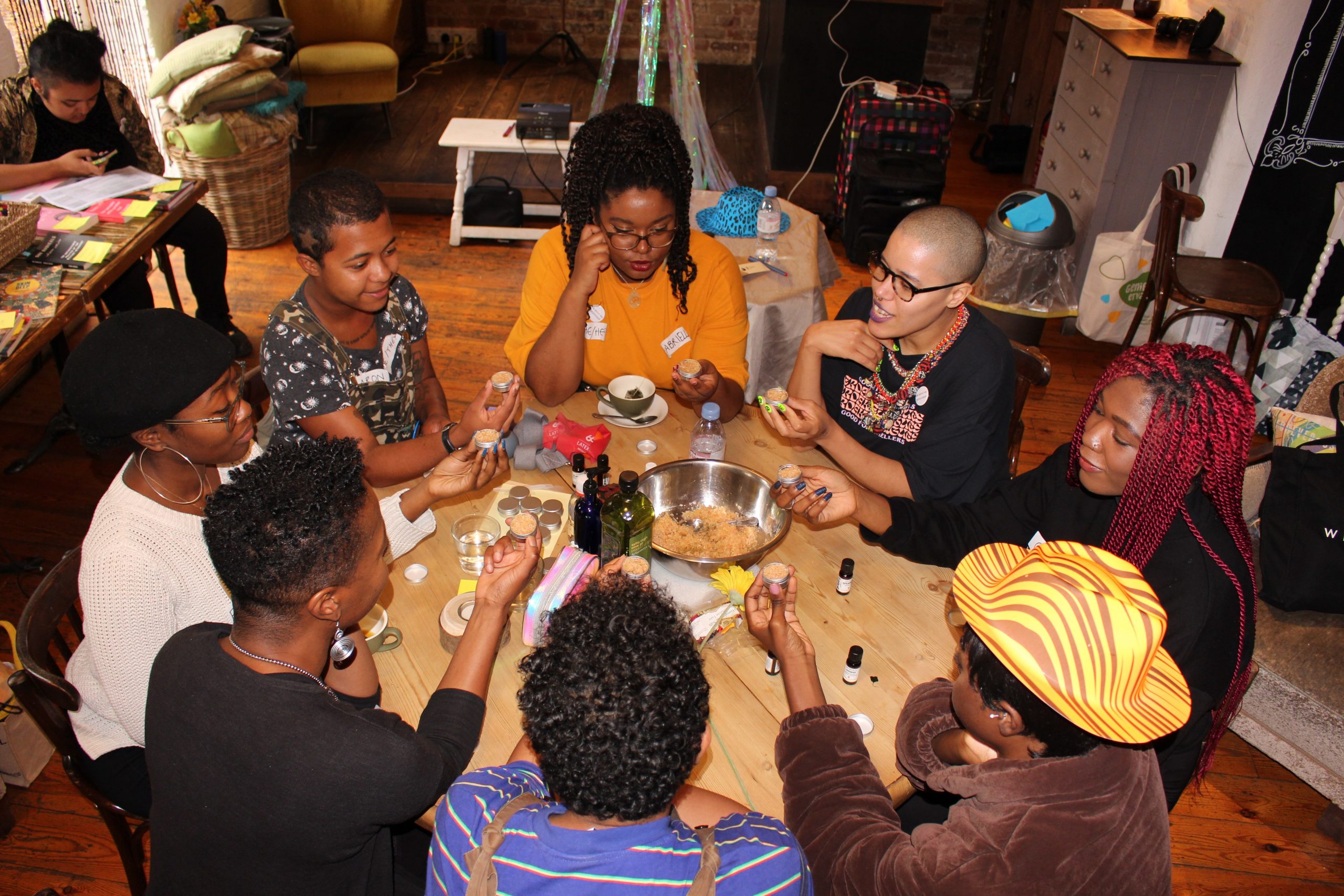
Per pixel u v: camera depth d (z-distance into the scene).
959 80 7.00
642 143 1.84
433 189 5.11
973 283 1.75
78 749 1.53
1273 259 3.62
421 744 1.11
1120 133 4.00
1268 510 2.13
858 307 2.08
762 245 3.36
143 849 1.78
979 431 1.83
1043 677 0.97
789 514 1.71
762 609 1.41
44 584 1.52
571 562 1.41
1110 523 1.52
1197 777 1.57
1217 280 3.46
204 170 4.27
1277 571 2.10
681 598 1.62
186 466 1.45
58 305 2.54
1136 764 1.02
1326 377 2.44
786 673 1.37
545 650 0.90
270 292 4.28
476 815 0.95
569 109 4.67
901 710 1.46
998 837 1.00
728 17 7.22
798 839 1.18
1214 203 3.99
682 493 1.85
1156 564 1.42
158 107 4.71
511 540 1.37
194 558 1.44
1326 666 2.06
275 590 1.03
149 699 1.08
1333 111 3.31
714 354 2.19
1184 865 2.15
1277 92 3.56
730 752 1.38
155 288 4.27
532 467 1.95
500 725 1.41
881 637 1.60
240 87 4.24
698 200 3.68
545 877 0.85
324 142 5.72
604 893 0.85
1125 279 3.96
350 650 1.25
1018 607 1.01
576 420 2.12
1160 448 1.34
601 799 0.86
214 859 1.06
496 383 1.74
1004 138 5.86
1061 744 1.00
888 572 1.75
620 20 4.43
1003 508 1.73
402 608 1.62
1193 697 1.36
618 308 2.16
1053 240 3.95
